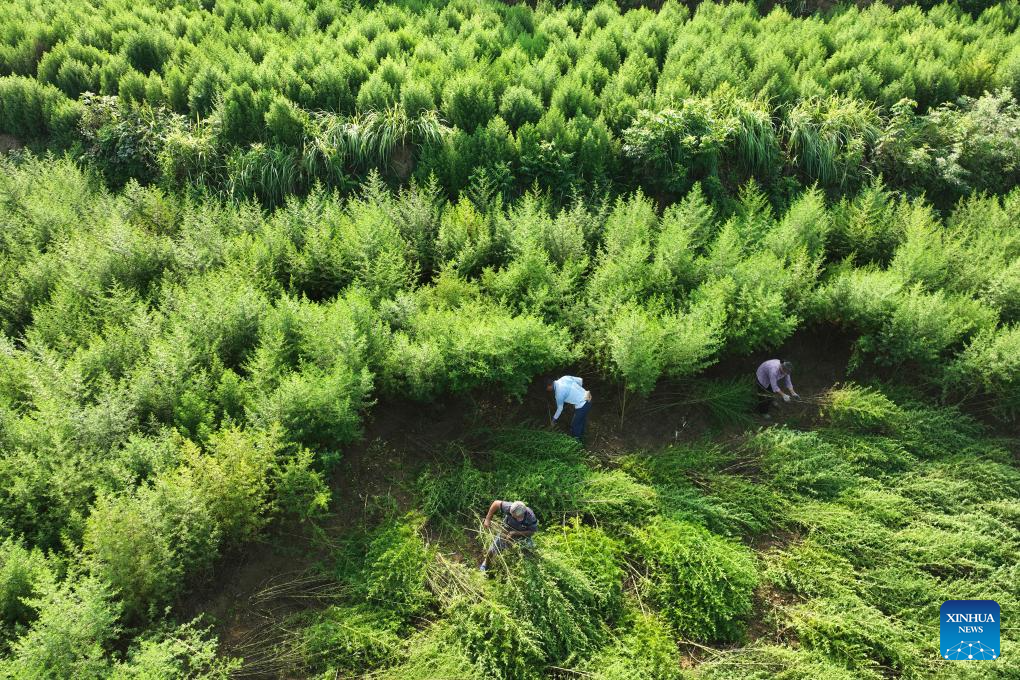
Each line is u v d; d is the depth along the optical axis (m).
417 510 6.18
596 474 6.39
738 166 10.54
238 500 5.35
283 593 5.45
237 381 6.37
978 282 8.30
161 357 6.18
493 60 12.16
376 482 6.51
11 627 4.67
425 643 5.05
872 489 6.58
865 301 7.69
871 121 10.95
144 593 4.93
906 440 7.04
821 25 13.21
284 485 5.52
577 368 7.69
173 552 4.90
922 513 6.32
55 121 10.62
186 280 7.76
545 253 8.14
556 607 5.30
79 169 10.25
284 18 13.17
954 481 6.60
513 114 10.55
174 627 4.87
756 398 7.63
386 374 6.72
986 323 7.65
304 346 6.71
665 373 7.50
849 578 5.73
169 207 9.07
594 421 7.40
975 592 5.61
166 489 5.07
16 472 5.33
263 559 5.73
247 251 8.27
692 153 9.98
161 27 12.48
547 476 6.35
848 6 14.46
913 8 13.72
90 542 5.00
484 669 4.92
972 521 6.23
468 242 8.39
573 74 11.38
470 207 8.88
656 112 10.54
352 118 10.36
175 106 10.83
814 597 5.69
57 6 13.04
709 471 6.70
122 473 5.35
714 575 5.62
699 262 8.20
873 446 6.89
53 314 7.05
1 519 5.02
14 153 10.75
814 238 8.94
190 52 11.90
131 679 4.25
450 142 9.90
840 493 6.51
